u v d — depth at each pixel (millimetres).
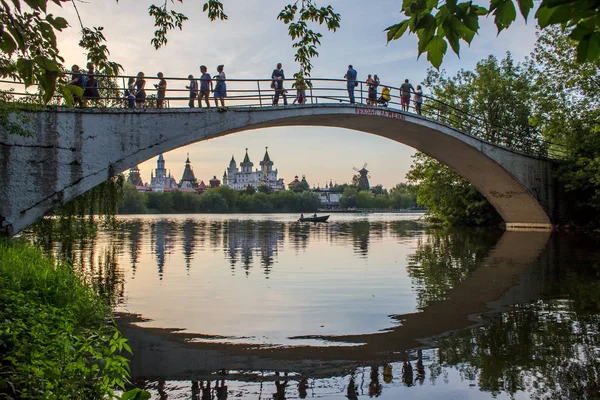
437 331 8000
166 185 196250
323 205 160250
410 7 2799
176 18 9281
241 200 128125
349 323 8594
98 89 15000
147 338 7688
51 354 4473
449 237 28641
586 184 29516
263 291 11547
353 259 17984
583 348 6977
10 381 3980
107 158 14516
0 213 12906
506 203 32688
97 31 5410
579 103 29297
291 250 21672
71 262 16922
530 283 12258
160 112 15641
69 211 18156
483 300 10367
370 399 5359
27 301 6949
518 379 5844
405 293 11242
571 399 5266
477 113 37281
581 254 18188
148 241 26859
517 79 37562
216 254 19984
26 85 3492
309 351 7051
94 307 8703
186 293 11312
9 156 13086
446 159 30484
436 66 3021
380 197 165250
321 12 8461
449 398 5344
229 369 6344
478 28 2760
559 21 2566
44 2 2982
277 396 5484
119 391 5539
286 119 19984
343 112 21578
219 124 17078
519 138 34375
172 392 5590
